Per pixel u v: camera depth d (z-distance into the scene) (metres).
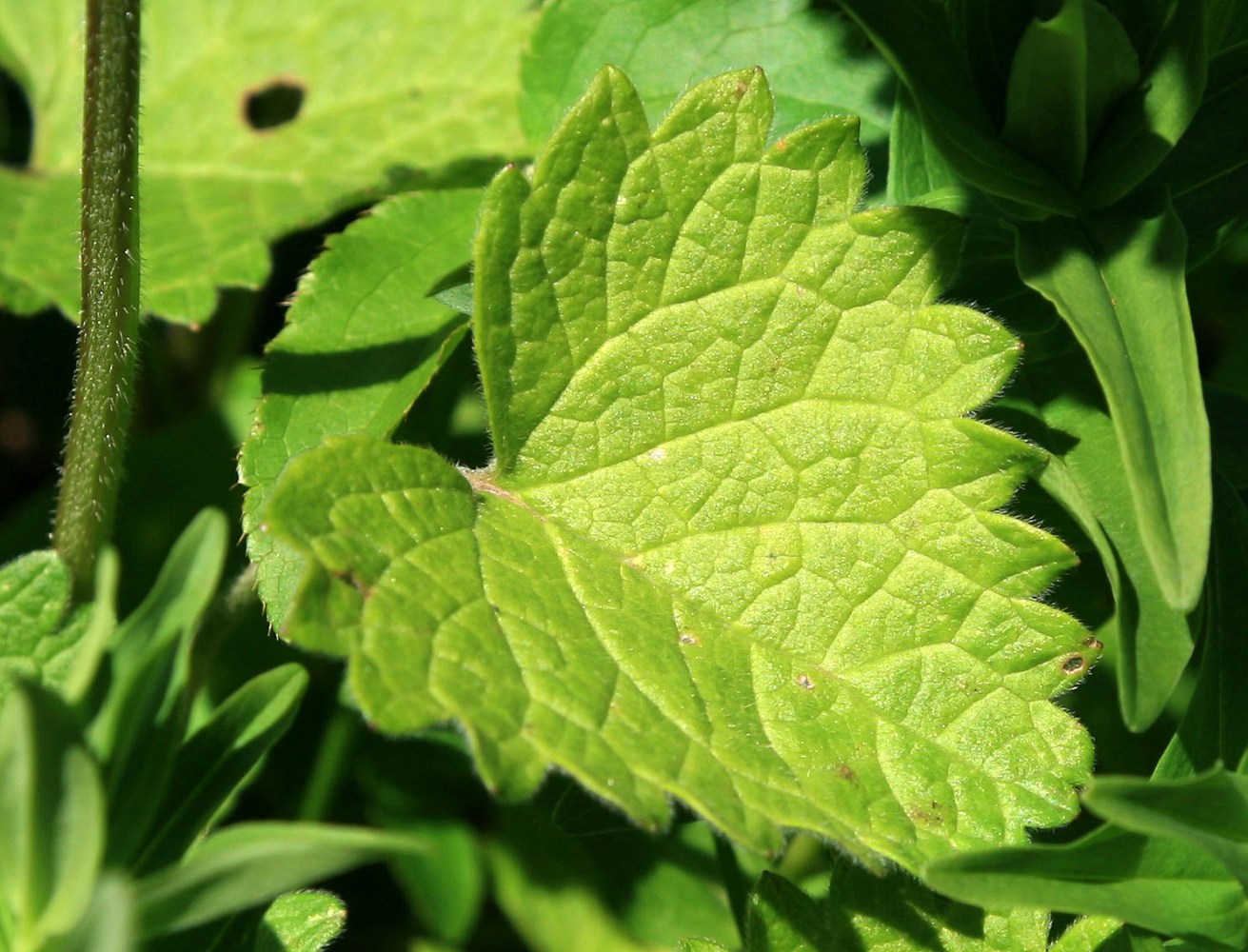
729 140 0.23
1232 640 0.24
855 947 0.23
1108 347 0.22
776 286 0.23
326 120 0.33
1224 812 0.21
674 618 0.23
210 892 0.19
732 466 0.23
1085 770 0.23
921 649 0.23
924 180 0.26
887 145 0.27
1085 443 0.24
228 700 0.22
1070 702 0.27
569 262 0.23
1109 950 0.23
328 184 0.32
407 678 0.21
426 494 0.22
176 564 0.21
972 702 0.23
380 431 0.26
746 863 0.28
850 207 0.23
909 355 0.23
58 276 0.30
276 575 0.25
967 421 0.23
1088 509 0.23
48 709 0.19
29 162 0.34
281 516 0.21
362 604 0.21
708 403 0.23
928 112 0.23
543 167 0.23
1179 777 0.23
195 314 0.29
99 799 0.19
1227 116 0.24
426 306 0.27
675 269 0.23
